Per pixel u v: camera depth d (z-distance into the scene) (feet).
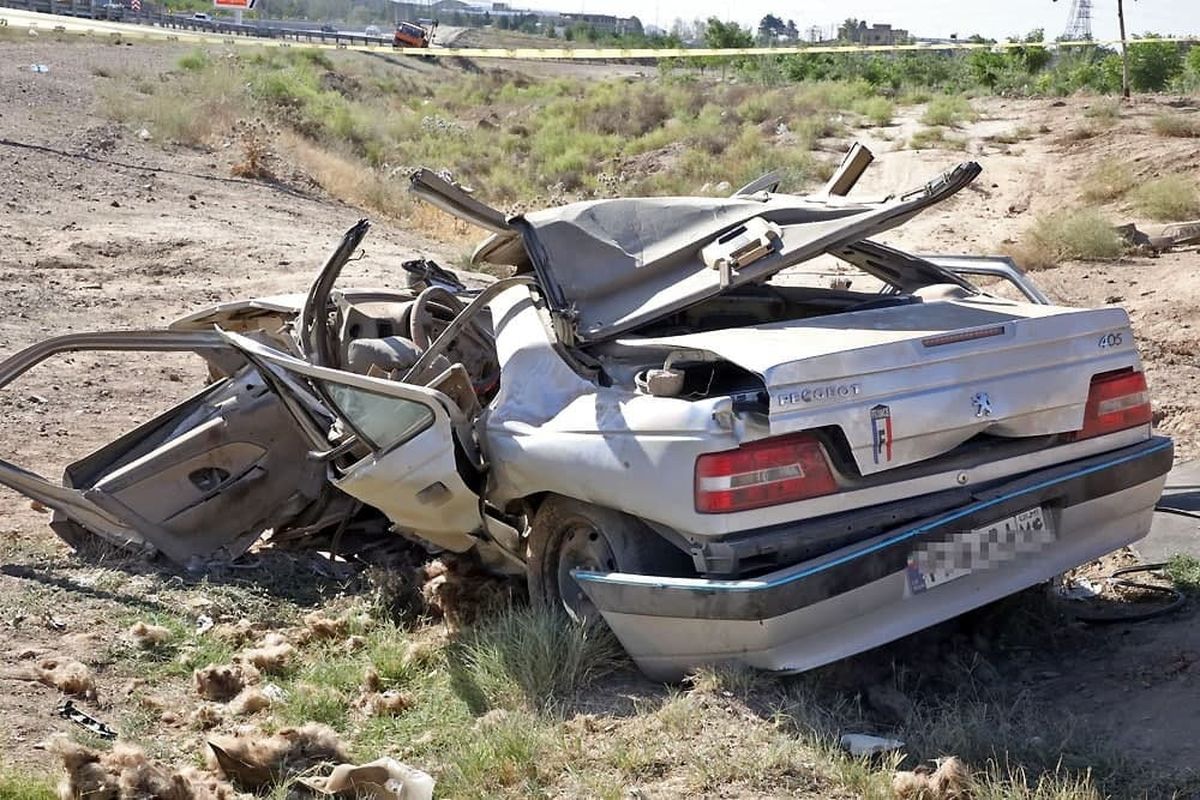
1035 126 81.25
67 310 40.55
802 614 14.46
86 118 77.15
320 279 20.74
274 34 188.14
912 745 14.08
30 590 19.62
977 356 15.57
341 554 22.18
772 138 90.07
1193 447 26.05
